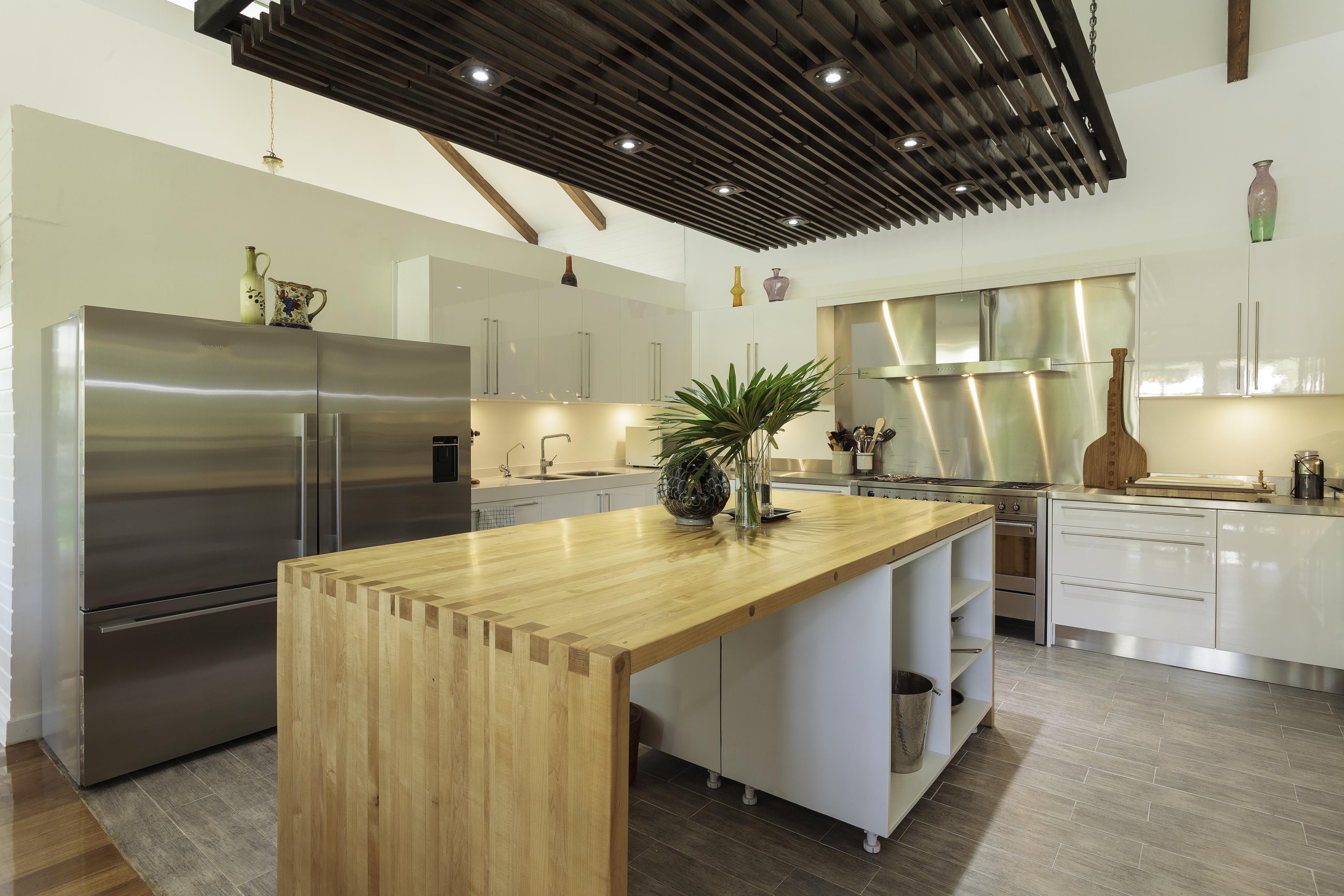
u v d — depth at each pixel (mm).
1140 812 2236
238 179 3475
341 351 3043
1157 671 3521
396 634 1417
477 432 4898
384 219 4133
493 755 1230
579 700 1095
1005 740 2762
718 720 2346
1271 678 3354
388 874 1439
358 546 3084
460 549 1951
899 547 2035
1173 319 3809
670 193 4312
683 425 2424
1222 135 3994
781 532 2266
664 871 1950
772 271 5770
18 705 2768
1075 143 3734
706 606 1351
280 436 2842
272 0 2387
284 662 1705
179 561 2574
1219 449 4008
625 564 1753
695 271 6590
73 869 1984
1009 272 4742
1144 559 3629
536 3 2289
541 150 3613
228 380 2688
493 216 7840
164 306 3201
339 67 2713
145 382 2475
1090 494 3797
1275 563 3281
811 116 3131
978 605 2898
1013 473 4668
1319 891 1840
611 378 5312
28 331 2803
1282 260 3506
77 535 2398
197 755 2676
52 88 4695
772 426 2350
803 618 2135
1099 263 4227
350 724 1522
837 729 2066
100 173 3012
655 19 2428
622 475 5352
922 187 4066
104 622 2404
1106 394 4309
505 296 4430
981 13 2430
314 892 1633
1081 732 2822
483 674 1246
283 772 1707
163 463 2525
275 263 3619
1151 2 3859
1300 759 2584
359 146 6375
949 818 2205
